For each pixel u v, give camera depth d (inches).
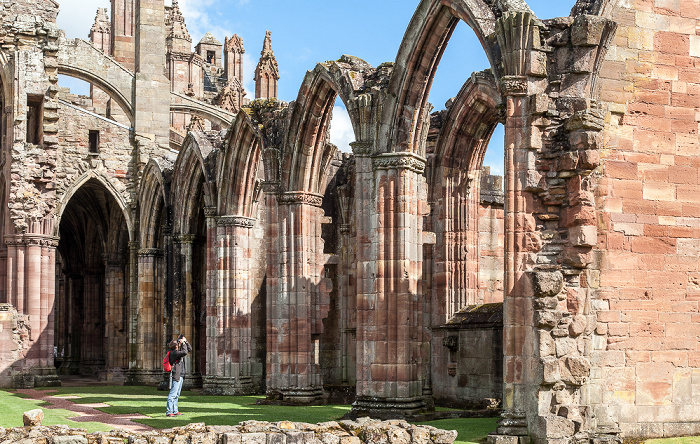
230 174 1378.0
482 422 872.9
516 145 738.8
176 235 1585.9
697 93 820.0
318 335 1133.7
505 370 727.1
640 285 785.6
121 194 1829.5
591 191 740.7
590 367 744.3
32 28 1791.3
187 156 1529.3
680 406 789.2
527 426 711.1
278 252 1136.2
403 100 928.3
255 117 1227.2
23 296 1675.7
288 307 1123.3
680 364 794.2
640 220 791.1
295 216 1130.7
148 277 1756.9
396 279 916.6
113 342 1956.2
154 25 1977.1
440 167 1171.3
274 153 1147.9
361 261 946.7
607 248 776.3
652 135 802.2
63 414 970.1
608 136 786.8
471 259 1163.9
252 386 1384.1
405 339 910.4
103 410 1026.1
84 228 2199.8
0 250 1813.5
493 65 766.5
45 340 1676.9
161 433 662.5
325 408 1046.4
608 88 788.0
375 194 933.2
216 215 1411.2
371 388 916.0
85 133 1808.6
